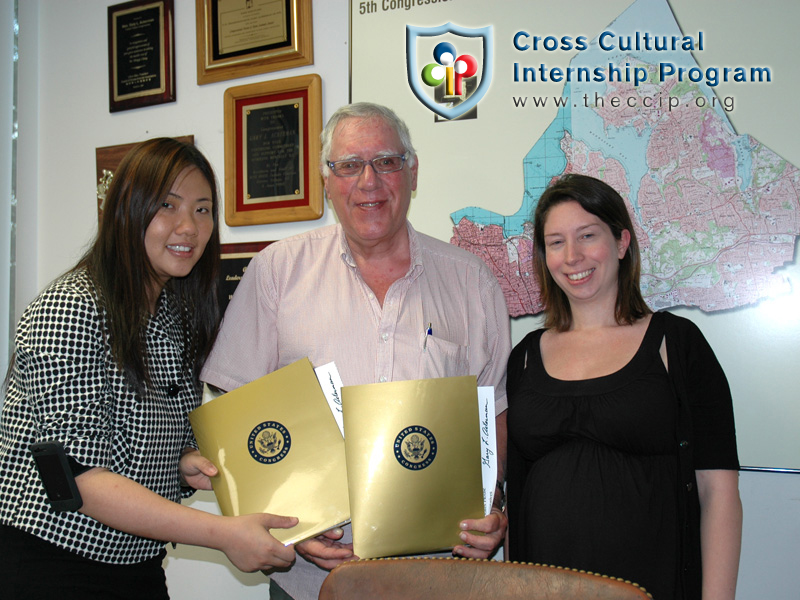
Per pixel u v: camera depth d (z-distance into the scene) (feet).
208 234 3.63
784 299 4.47
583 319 3.92
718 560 3.29
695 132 4.66
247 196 5.77
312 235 4.19
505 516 3.94
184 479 3.82
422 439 3.28
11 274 6.50
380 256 4.04
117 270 3.26
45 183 6.74
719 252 4.61
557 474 3.50
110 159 6.40
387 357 3.78
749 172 4.55
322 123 5.58
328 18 5.60
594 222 3.71
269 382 3.45
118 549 3.25
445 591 2.43
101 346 3.14
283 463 3.33
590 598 2.26
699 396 3.47
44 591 3.04
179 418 3.59
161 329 3.59
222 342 3.99
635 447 3.42
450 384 3.37
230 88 5.82
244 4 5.81
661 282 4.73
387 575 2.52
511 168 5.06
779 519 4.48
